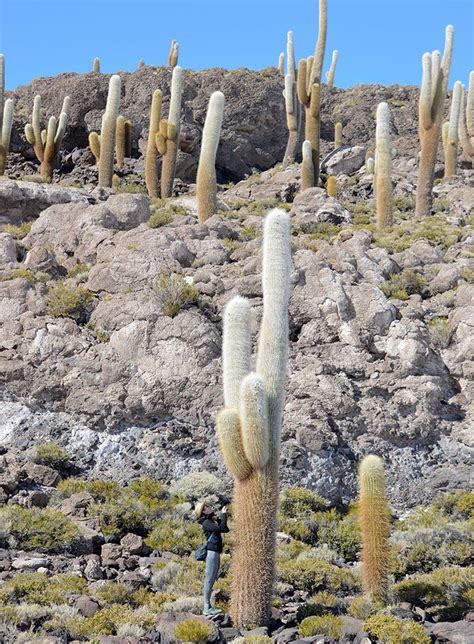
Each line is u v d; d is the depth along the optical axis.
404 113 101.81
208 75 90.50
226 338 20.11
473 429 35.00
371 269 42.25
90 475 30.95
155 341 35.31
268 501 19.14
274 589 21.20
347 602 21.16
